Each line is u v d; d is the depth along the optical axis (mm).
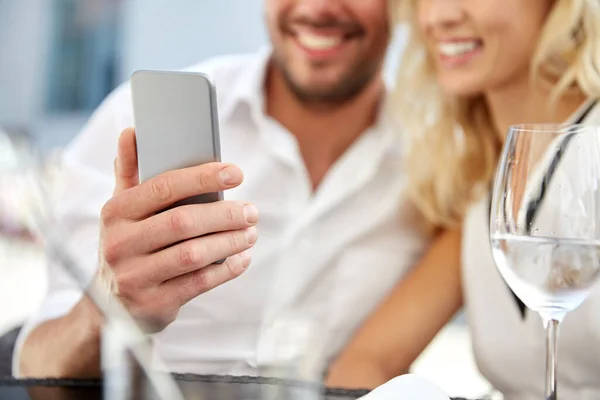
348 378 1415
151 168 797
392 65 1890
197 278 753
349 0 1820
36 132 7340
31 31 7512
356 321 1789
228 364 599
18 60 7500
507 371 1361
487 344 1383
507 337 1355
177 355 598
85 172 1697
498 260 729
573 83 1405
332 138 1890
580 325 1224
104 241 759
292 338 616
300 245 1788
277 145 1847
